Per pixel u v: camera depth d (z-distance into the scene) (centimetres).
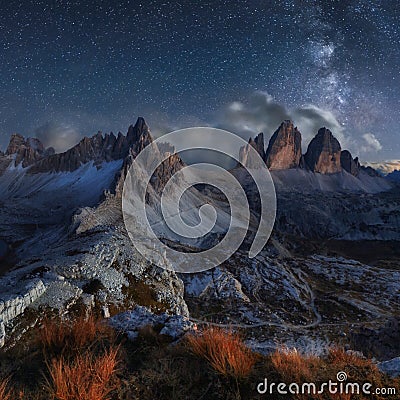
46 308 2636
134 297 3831
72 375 745
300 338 7000
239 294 11388
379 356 3441
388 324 4212
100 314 3000
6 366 891
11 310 2331
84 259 4006
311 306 11238
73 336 1006
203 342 947
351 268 16500
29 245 15350
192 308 10075
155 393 764
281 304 11369
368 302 11538
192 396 751
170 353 959
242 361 820
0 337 1485
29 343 1035
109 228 5569
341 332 7919
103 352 961
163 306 3994
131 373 850
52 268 3666
